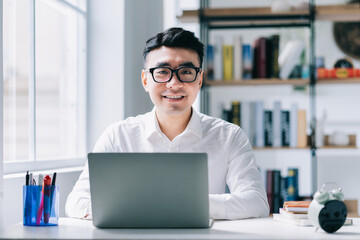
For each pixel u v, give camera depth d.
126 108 2.92
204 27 3.29
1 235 1.27
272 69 3.31
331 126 4.34
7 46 2.60
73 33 2.89
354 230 1.38
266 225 1.45
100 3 2.90
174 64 1.77
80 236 1.25
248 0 4.32
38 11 2.80
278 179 3.22
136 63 3.13
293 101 4.33
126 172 1.35
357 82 3.33
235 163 1.96
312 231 1.34
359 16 3.33
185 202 1.36
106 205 1.37
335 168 4.27
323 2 4.40
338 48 4.39
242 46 3.33
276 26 3.44
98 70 2.90
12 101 2.71
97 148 2.05
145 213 1.36
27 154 2.41
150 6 3.39
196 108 3.84
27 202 1.45
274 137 3.24
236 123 3.25
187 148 2.02
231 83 3.30
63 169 2.40
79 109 2.89
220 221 1.54
